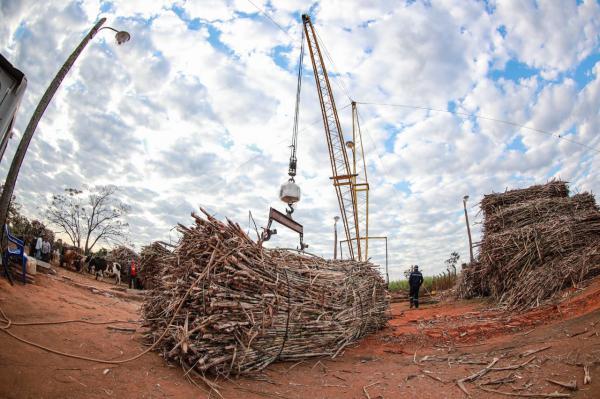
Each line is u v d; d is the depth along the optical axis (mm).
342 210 27688
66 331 5453
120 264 22891
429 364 5949
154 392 4273
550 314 7641
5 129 5176
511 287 10805
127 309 10141
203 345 5074
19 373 3834
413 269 15938
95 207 37469
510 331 7211
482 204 13695
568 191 12695
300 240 9188
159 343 5758
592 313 6438
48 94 7637
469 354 6172
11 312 5504
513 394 4332
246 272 5559
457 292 14891
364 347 7727
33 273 8938
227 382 5055
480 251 13312
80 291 10633
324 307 6871
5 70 5152
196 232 5973
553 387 4297
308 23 25422
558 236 10375
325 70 25875
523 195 12977
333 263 8289
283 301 6035
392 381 5277
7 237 7770
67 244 22016
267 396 4754
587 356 4766
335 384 5293
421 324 9641
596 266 9086
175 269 6020
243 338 5352
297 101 17266
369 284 8891
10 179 7094
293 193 10383
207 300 5340
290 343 6125
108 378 4332
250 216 6301
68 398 3688
